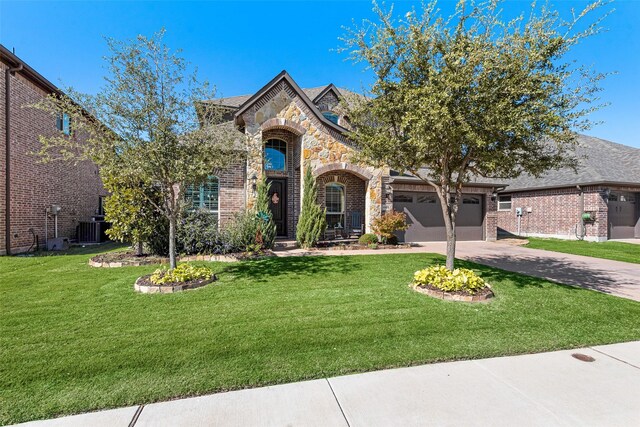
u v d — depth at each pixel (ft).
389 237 42.32
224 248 31.81
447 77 16.89
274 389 9.52
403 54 19.39
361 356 11.53
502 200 67.10
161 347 12.05
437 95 16.63
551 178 57.82
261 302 17.52
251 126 37.60
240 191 38.19
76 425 7.88
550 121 16.61
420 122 16.85
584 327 14.62
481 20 17.92
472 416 8.34
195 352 11.68
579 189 52.75
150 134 18.98
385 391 9.46
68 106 18.15
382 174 44.68
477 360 11.49
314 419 8.19
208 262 28.81
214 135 21.26
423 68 19.17
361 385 9.77
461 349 12.17
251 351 11.82
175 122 19.33
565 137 17.72
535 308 17.12
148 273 23.77
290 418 8.22
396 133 21.11
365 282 22.15
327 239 41.70
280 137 43.65
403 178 45.78
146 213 29.01
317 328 14.02
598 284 23.03
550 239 54.44
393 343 12.63
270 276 23.72
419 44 18.48
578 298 19.12
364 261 30.14
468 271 20.67
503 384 9.93
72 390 9.30
